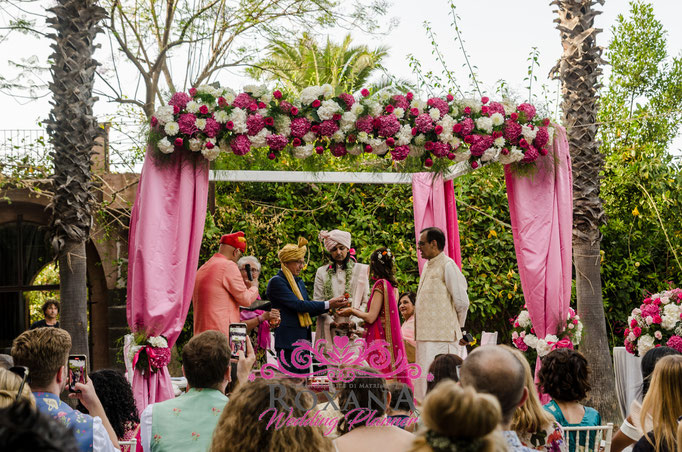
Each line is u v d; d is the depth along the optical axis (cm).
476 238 920
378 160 609
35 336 292
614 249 937
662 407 311
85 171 629
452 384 161
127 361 549
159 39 1005
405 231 921
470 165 604
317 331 637
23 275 976
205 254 877
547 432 289
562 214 617
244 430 229
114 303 918
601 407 666
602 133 1059
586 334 679
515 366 229
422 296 602
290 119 557
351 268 673
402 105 575
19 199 920
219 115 534
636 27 1375
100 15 645
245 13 979
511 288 917
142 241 534
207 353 303
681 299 607
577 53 694
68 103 626
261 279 881
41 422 120
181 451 288
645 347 609
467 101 592
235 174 658
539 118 608
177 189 549
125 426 376
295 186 909
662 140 1066
